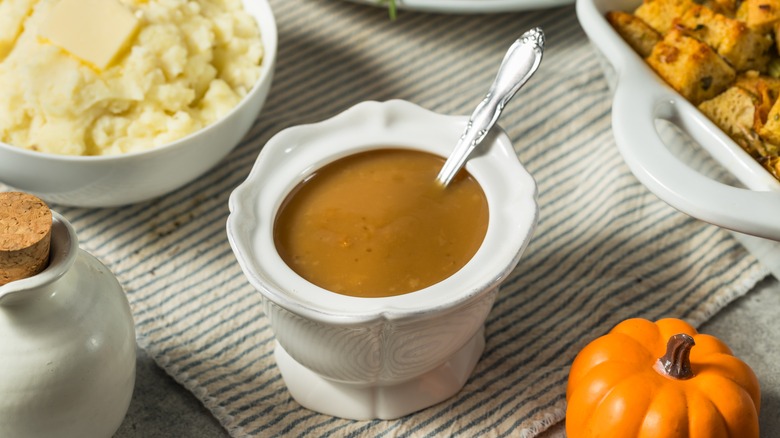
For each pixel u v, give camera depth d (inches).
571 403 31.5
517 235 30.7
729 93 35.4
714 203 31.9
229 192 37.0
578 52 40.5
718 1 37.3
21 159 33.6
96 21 34.7
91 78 34.4
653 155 32.7
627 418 30.5
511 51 32.1
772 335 34.1
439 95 39.3
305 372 32.7
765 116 34.9
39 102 34.2
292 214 31.6
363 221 31.3
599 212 36.5
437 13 41.2
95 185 34.3
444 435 32.2
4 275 29.1
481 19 41.8
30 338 29.7
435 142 32.4
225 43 36.8
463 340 31.4
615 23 36.8
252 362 33.5
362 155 32.5
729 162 33.6
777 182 32.9
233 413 32.3
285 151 32.1
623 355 31.3
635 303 34.5
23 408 29.8
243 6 37.9
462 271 30.4
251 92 35.3
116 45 34.5
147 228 36.1
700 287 34.8
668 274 35.2
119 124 34.8
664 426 30.3
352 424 32.5
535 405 32.6
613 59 35.5
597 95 39.1
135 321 34.0
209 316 34.3
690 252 35.6
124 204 35.6
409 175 32.2
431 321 30.1
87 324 30.2
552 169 37.6
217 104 35.7
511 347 33.8
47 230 29.1
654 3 37.0
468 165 31.9
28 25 35.3
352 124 32.6
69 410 30.2
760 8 36.2
